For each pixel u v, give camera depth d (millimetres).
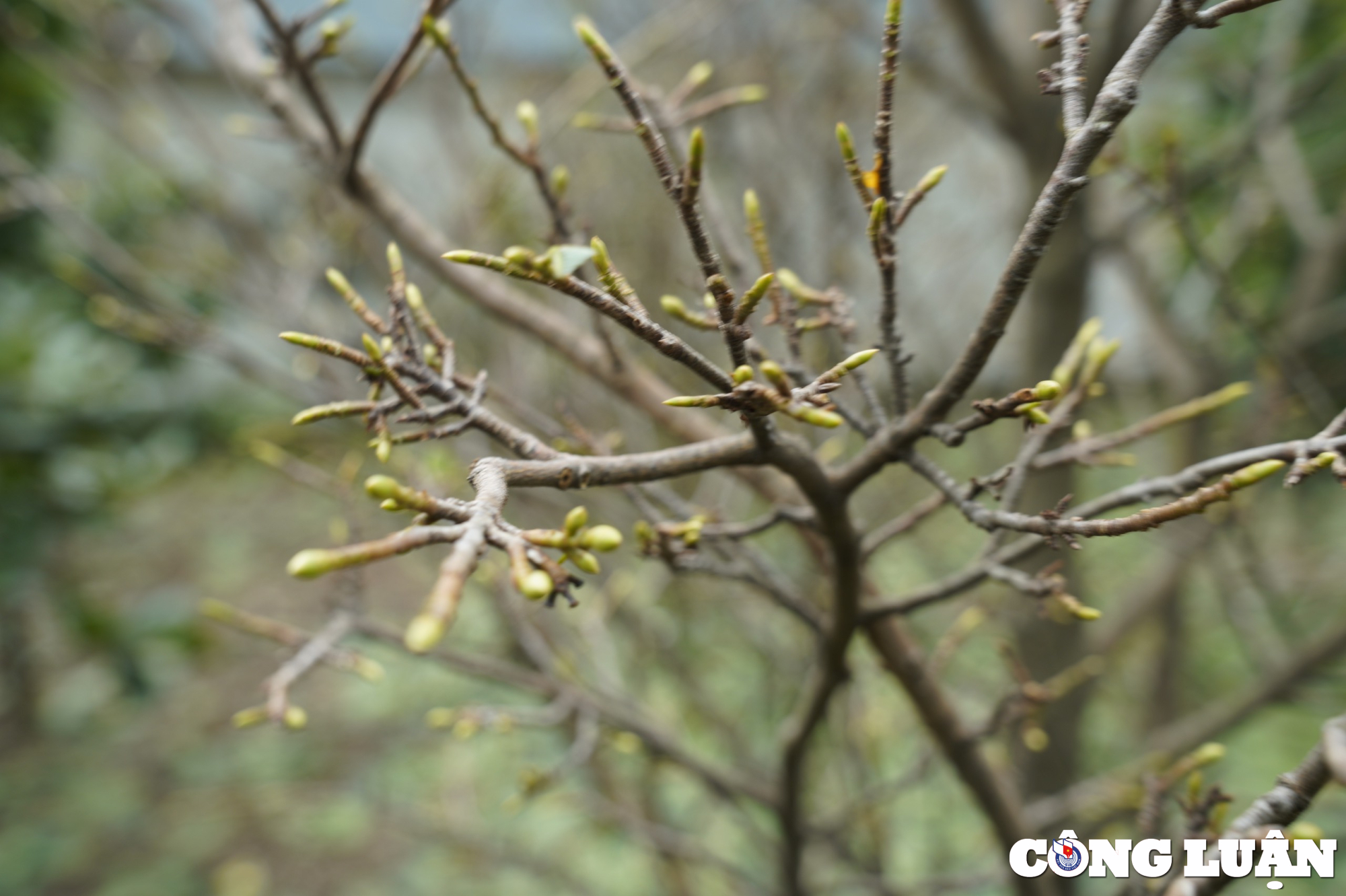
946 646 1486
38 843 3859
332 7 1293
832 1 2412
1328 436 716
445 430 765
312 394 2035
